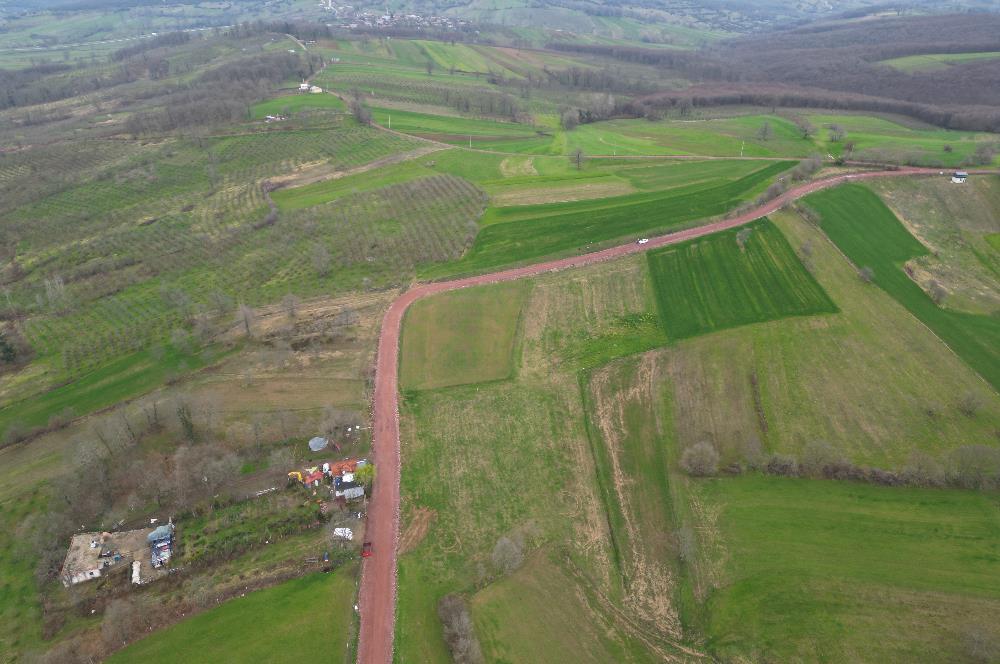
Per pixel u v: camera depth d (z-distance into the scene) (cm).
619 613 6450
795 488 7712
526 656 6038
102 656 5966
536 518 7488
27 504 7756
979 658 5794
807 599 6438
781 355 9950
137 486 7806
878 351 10056
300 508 7488
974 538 7006
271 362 10125
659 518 7450
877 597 6412
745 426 8681
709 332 10512
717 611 6419
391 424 8831
